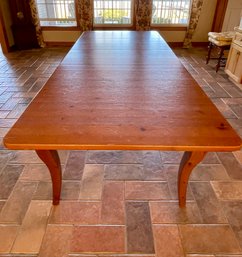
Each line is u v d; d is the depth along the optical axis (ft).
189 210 4.49
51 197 4.75
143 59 6.16
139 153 5.99
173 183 5.11
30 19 14.56
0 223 4.23
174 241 3.95
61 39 15.69
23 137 3.01
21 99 8.62
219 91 9.39
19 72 11.23
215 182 5.13
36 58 13.38
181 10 14.73
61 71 5.30
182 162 4.05
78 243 3.91
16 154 5.92
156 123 3.34
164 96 4.16
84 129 3.19
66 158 5.81
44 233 4.06
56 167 4.05
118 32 9.38
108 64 5.77
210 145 2.90
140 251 3.80
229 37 10.48
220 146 2.89
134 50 6.96
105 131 3.15
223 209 4.52
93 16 14.74
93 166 5.57
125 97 4.11
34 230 4.11
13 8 14.01
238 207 4.56
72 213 4.42
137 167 5.55
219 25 14.62
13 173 5.34
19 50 14.88
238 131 6.84
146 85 4.61
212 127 3.26
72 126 3.26
